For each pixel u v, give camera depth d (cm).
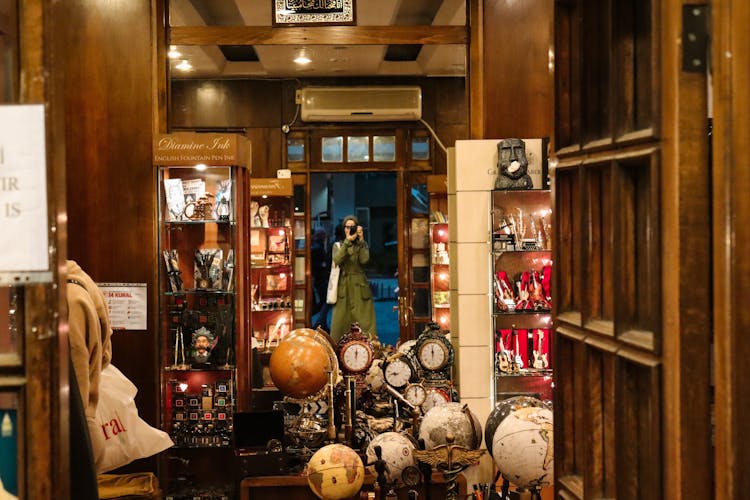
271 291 919
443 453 349
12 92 173
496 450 333
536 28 656
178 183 607
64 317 178
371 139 1050
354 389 493
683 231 161
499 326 598
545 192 596
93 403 334
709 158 161
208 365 599
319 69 998
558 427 231
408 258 1048
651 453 167
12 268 169
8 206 169
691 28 160
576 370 224
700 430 161
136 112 614
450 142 1038
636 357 176
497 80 668
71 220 612
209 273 596
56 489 173
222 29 664
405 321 1042
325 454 376
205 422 600
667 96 163
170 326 610
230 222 604
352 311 880
